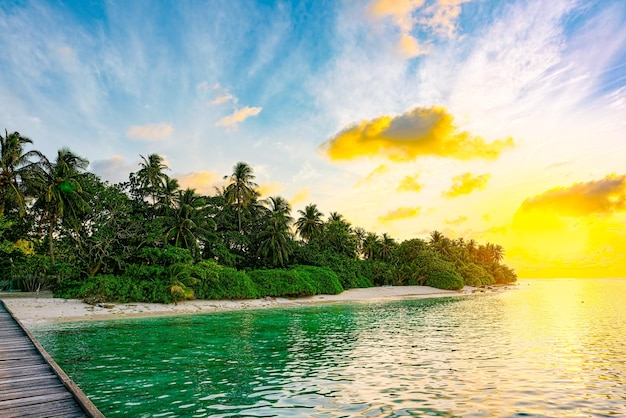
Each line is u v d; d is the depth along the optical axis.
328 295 54.50
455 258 94.62
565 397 10.34
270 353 16.12
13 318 20.55
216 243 51.03
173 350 16.70
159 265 41.28
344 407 9.30
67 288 35.84
